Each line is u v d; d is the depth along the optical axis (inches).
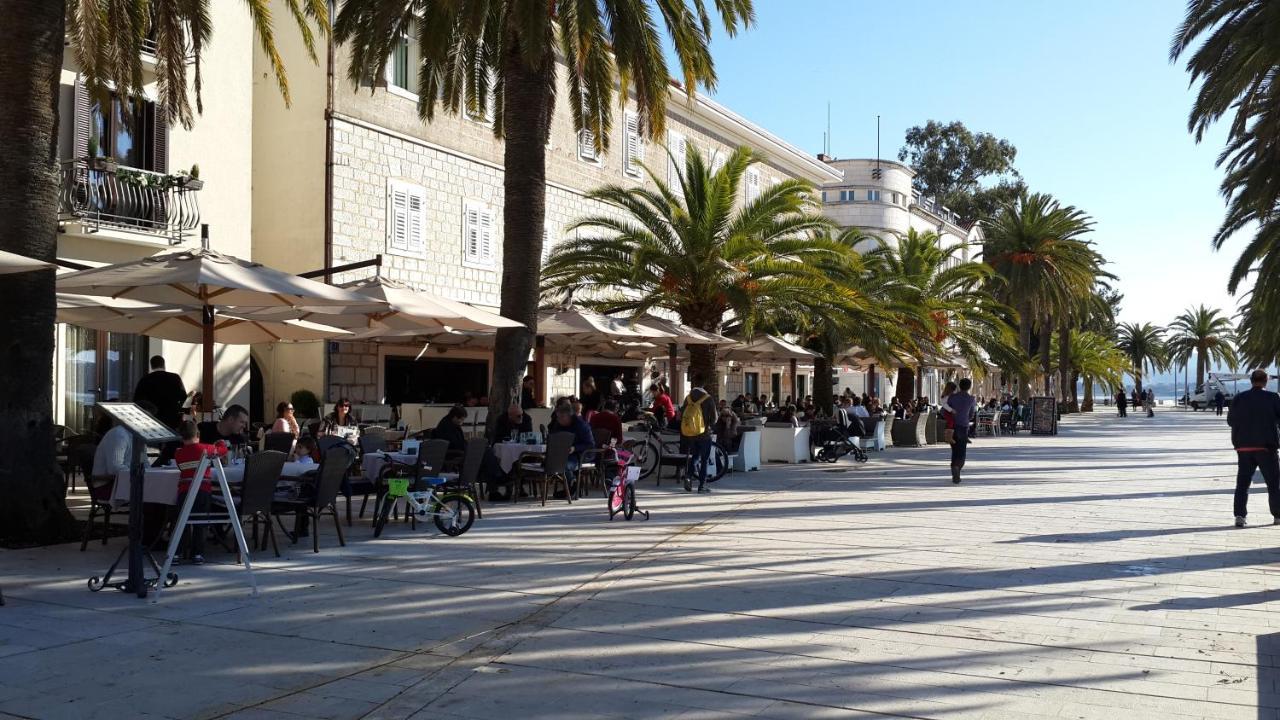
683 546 446.9
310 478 442.6
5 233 422.6
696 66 706.8
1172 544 460.4
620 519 538.0
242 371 839.7
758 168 1669.5
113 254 720.3
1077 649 276.7
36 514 429.4
